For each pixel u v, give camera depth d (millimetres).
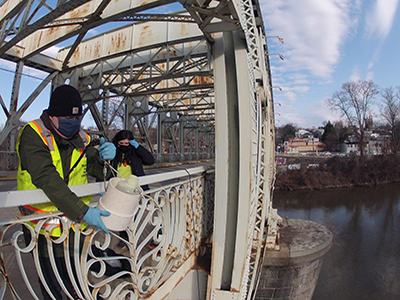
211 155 38781
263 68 3717
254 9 3211
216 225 2531
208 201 3502
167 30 10047
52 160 1403
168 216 2236
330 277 12734
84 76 13203
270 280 4832
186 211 2668
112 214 1407
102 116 14461
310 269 5160
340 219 21656
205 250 3139
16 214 4570
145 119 19359
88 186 1545
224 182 2523
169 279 2332
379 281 12359
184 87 12070
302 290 5109
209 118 27297
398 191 30109
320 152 76375
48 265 1637
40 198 1263
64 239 1362
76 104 1463
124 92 12758
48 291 1378
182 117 25609
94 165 1890
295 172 33500
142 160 3184
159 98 20250
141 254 2908
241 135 2471
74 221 1376
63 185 1291
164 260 2199
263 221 3758
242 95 2479
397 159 35219
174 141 24859
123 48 10828
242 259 2439
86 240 1437
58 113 1415
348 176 33125
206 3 2029
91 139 1933
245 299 2891
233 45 2637
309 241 5473
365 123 39969
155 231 2035
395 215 22438
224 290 2467
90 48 11750
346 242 16969
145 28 10453
